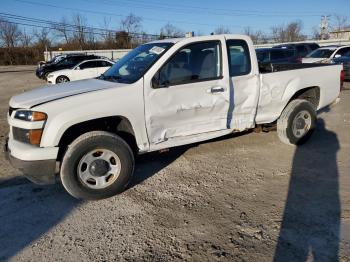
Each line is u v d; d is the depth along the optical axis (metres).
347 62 13.41
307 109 5.64
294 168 4.83
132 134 4.21
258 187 4.26
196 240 3.18
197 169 4.90
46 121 3.66
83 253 3.05
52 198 4.10
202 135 4.65
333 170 4.71
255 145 5.89
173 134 4.42
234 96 4.77
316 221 3.43
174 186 4.36
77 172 3.83
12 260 2.97
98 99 3.87
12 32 63.16
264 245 3.07
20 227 3.49
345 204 3.75
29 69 40.41
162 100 4.21
